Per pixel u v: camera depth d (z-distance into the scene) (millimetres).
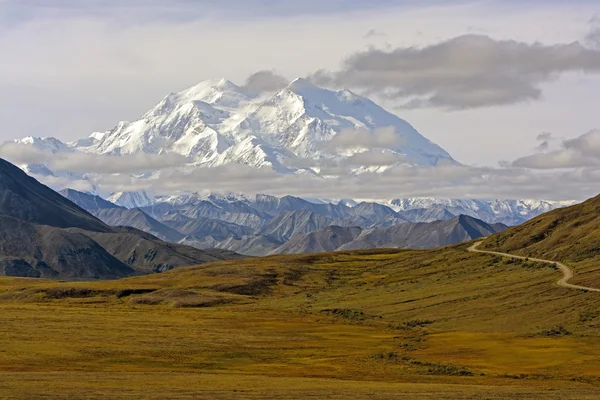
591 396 171625
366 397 164500
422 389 182000
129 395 160125
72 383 177125
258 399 157875
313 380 199000
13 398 153375
